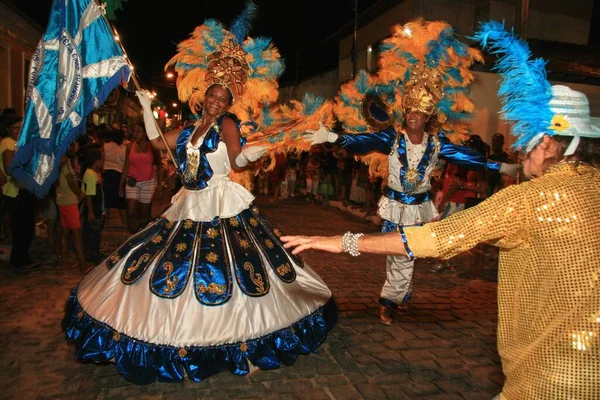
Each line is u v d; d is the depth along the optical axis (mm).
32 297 5055
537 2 16297
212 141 3781
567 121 1681
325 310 4102
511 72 1827
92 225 6379
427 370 3791
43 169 3902
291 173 16578
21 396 3186
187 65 4281
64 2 3893
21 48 12609
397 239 1807
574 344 1494
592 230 1525
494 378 3699
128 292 3504
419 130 4504
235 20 4387
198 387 3369
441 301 5543
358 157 5207
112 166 8047
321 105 4281
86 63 3939
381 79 5012
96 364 3631
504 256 1752
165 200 13477
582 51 14594
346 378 3602
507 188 1697
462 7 16219
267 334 3520
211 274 3506
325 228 10508
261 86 4293
